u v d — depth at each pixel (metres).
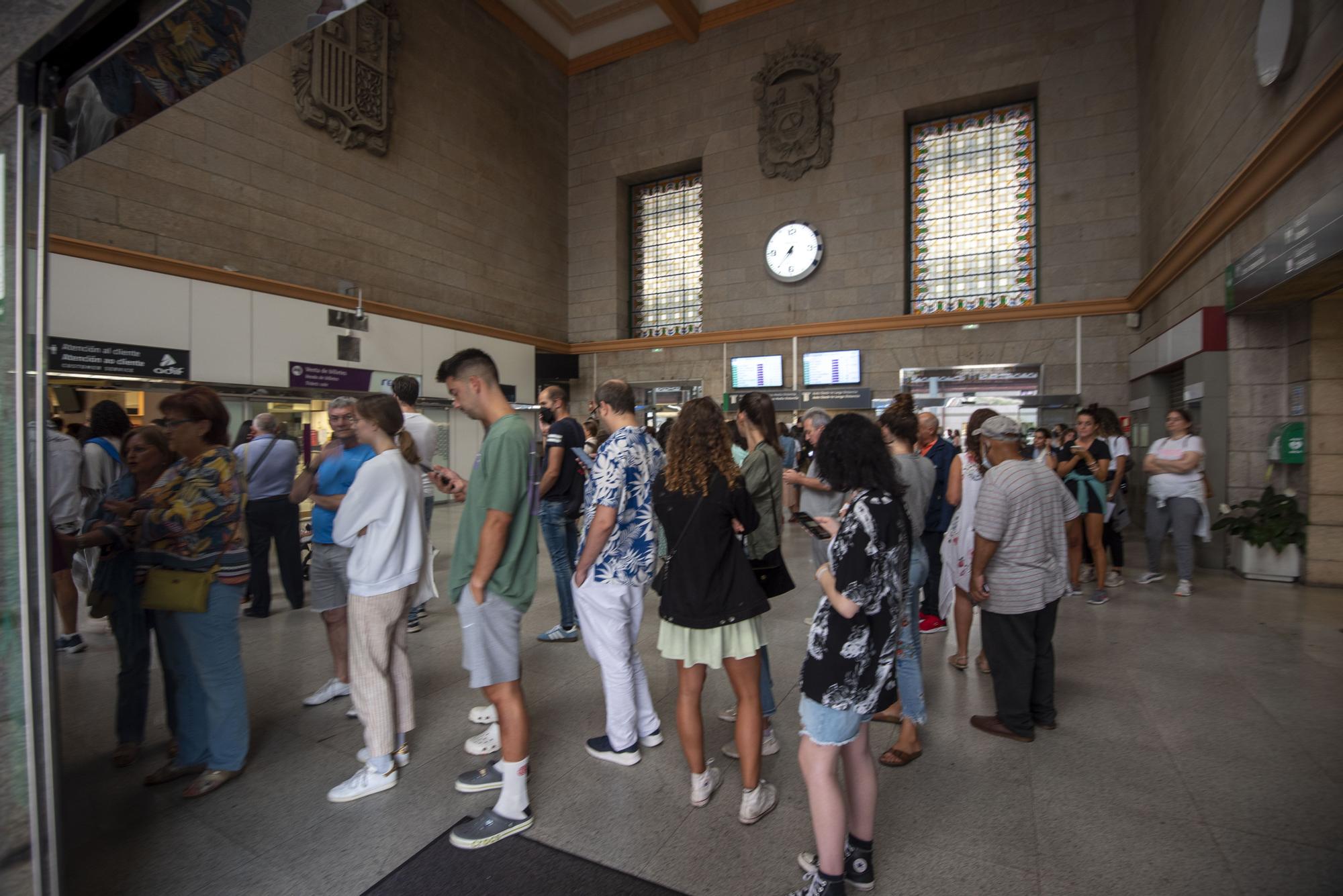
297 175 10.59
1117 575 6.39
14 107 1.46
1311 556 6.17
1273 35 5.29
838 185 13.98
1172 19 8.82
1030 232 12.84
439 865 2.24
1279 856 2.24
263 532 5.25
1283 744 3.06
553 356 15.89
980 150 13.27
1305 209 4.97
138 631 2.96
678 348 15.58
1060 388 12.18
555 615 5.33
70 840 2.40
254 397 9.78
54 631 1.53
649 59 15.90
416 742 3.16
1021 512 3.06
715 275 15.23
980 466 4.22
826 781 1.94
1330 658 4.22
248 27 1.42
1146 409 10.18
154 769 2.92
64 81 1.52
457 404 2.59
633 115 16.14
